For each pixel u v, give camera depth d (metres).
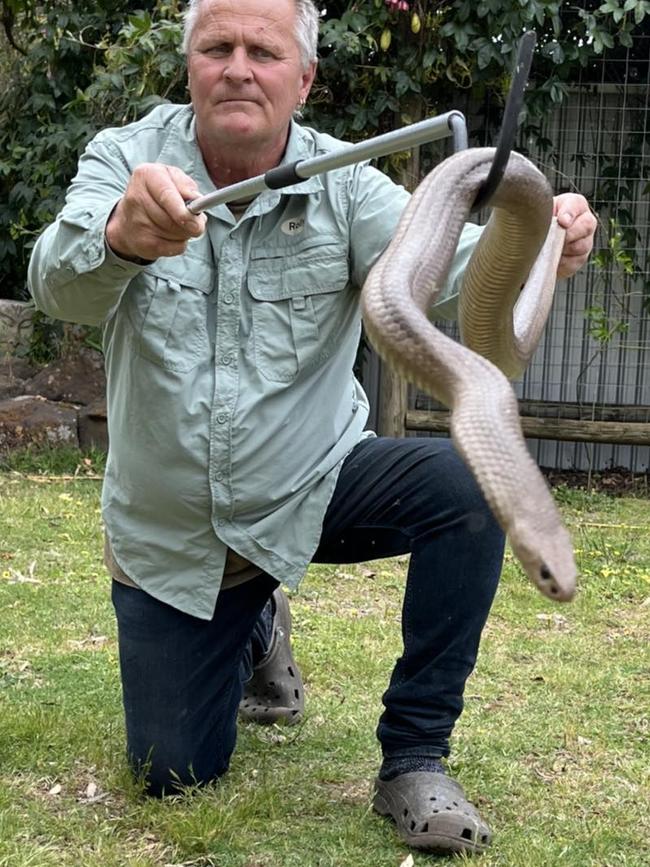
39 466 7.71
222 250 2.79
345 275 2.87
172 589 2.85
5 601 4.62
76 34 8.26
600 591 5.14
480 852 2.70
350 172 2.91
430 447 2.88
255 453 2.78
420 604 2.81
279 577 2.87
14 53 9.06
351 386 3.09
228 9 2.65
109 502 2.93
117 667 3.87
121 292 2.52
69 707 3.49
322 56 7.53
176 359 2.74
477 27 7.26
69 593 4.76
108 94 7.63
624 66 7.94
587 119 8.10
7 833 2.70
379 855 2.68
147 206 2.22
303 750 3.29
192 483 2.78
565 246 2.57
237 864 2.62
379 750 3.30
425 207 1.91
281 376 2.81
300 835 2.76
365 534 2.96
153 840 2.72
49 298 2.54
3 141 8.90
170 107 2.98
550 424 8.06
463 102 7.94
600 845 2.76
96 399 8.39
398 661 2.90
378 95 7.49
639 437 7.98
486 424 1.59
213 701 2.94
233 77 2.66
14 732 3.22
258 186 2.06
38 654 3.99
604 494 7.80
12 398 8.44
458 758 3.23
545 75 7.73
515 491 1.52
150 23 7.28
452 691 2.84
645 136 8.02
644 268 8.18
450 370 1.70
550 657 4.20
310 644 4.22
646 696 3.80
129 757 2.98
